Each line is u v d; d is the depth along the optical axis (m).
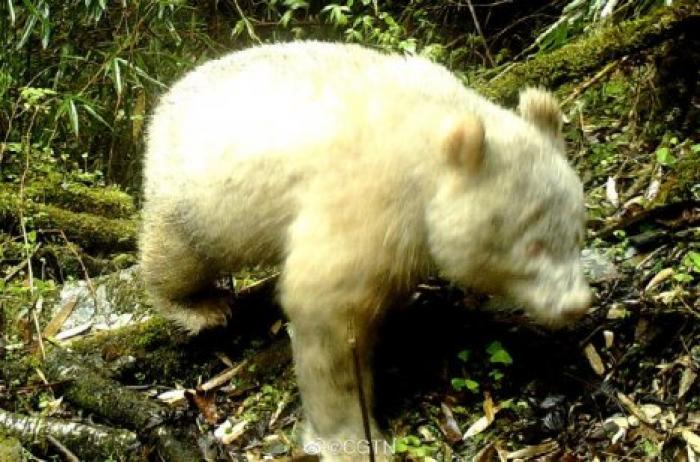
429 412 2.97
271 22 5.08
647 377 2.95
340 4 5.18
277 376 3.12
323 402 2.81
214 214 2.89
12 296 3.38
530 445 2.88
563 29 3.88
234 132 2.83
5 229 3.72
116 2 4.59
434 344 3.08
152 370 3.19
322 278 2.71
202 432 2.96
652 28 3.44
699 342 2.95
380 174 2.70
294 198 2.77
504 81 3.54
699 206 3.20
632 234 3.23
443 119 2.70
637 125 3.70
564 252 2.73
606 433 2.87
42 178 3.93
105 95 4.42
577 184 2.77
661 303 3.02
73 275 3.63
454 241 2.71
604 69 3.55
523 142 2.73
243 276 3.40
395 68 2.84
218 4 5.23
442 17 5.10
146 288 3.24
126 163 4.40
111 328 3.28
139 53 4.37
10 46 4.38
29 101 3.94
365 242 2.70
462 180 2.68
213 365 3.20
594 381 2.95
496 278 2.76
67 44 4.43
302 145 2.75
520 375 3.00
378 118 2.73
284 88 2.82
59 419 2.96
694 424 2.83
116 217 3.93
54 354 3.11
